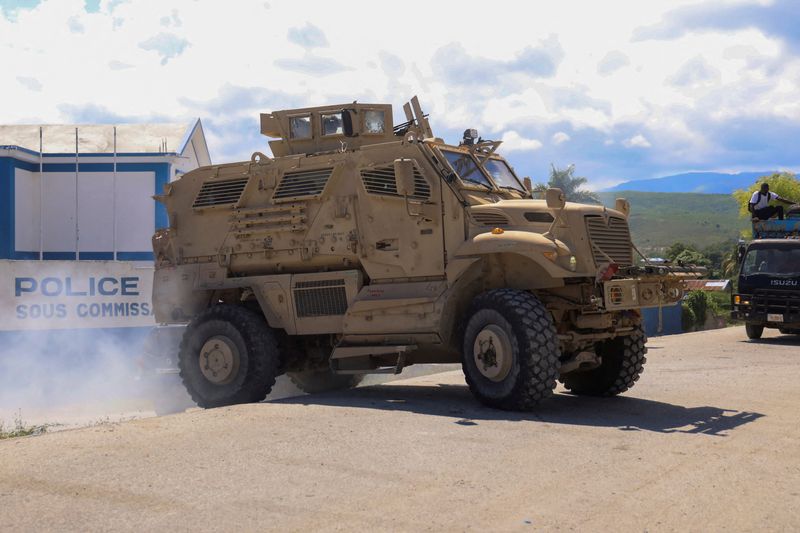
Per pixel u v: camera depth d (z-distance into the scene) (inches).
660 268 313.9
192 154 1013.8
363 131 392.8
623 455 222.8
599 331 331.3
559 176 1806.1
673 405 323.3
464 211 330.0
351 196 358.9
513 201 342.3
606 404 326.6
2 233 847.1
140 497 182.4
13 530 160.7
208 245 400.8
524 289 323.3
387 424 268.7
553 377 296.0
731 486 190.1
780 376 422.9
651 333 977.5
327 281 362.0
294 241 373.4
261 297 376.2
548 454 223.8
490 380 305.1
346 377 456.4
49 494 185.0
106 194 905.5
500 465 210.5
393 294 343.6
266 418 279.9
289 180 378.3
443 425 267.6
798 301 709.3
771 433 256.7
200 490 187.8
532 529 159.2
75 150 935.7
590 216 317.4
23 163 878.4
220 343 369.4
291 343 390.0
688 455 223.1
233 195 392.5
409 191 326.0
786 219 772.0
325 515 168.7
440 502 177.5
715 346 642.2
